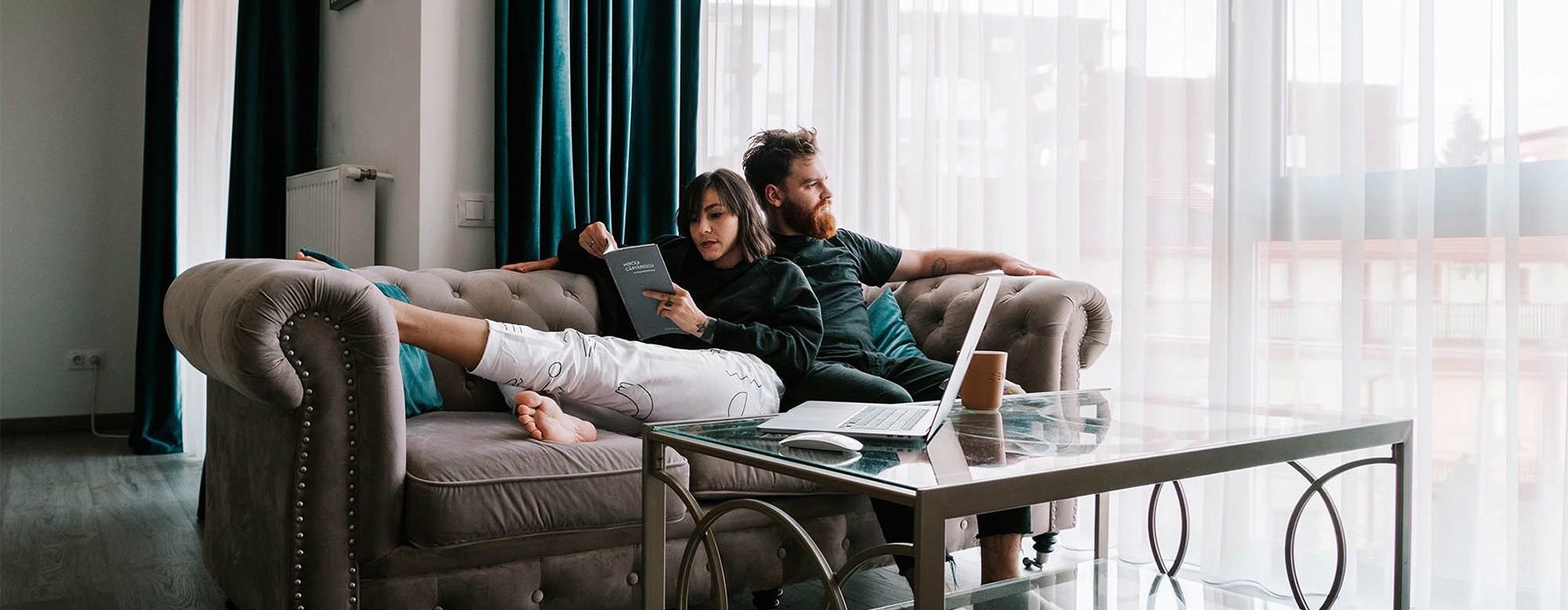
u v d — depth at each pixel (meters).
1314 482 1.85
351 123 3.23
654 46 3.09
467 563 1.67
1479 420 2.08
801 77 3.29
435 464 1.62
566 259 2.57
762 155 2.71
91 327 4.82
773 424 1.46
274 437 1.61
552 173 2.82
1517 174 1.98
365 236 2.91
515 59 2.80
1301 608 1.88
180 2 4.08
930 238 3.11
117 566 2.48
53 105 4.74
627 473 1.75
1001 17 2.94
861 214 3.26
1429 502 2.13
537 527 1.67
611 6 2.99
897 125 3.19
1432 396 2.14
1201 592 1.67
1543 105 1.99
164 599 2.22
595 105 2.98
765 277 2.40
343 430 1.58
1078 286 2.30
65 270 4.77
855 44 3.28
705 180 2.44
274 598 1.59
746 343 2.21
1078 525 2.80
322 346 1.55
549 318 2.42
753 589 1.94
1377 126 2.23
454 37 2.79
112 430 4.77
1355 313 2.23
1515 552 2.00
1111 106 2.70
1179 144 2.55
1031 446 1.33
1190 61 2.50
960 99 3.04
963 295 2.52
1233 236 2.39
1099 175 2.71
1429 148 2.12
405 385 2.02
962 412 1.66
